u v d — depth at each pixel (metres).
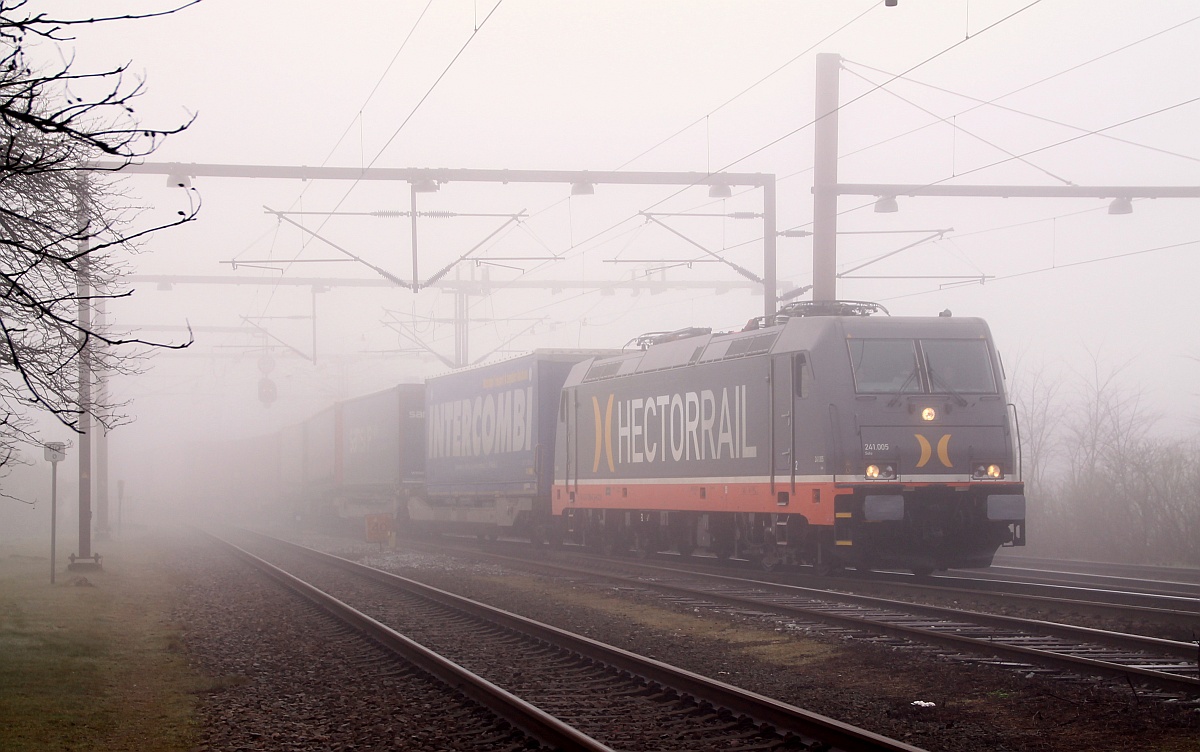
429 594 17.78
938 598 15.80
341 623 14.93
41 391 13.22
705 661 11.54
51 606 17.19
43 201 13.14
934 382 17.73
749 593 16.81
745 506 19.44
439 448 35.38
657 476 22.45
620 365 24.56
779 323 19.48
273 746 8.27
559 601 17.27
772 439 18.67
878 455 17.25
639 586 18.42
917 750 6.83
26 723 8.96
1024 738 7.89
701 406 20.97
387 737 8.41
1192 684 8.74
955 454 17.53
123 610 17.22
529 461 28.25
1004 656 10.66
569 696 9.69
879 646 11.65
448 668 10.36
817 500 17.53
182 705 9.92
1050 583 19.20
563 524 26.81
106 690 10.55
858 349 17.67
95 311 19.06
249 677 11.33
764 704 8.27
